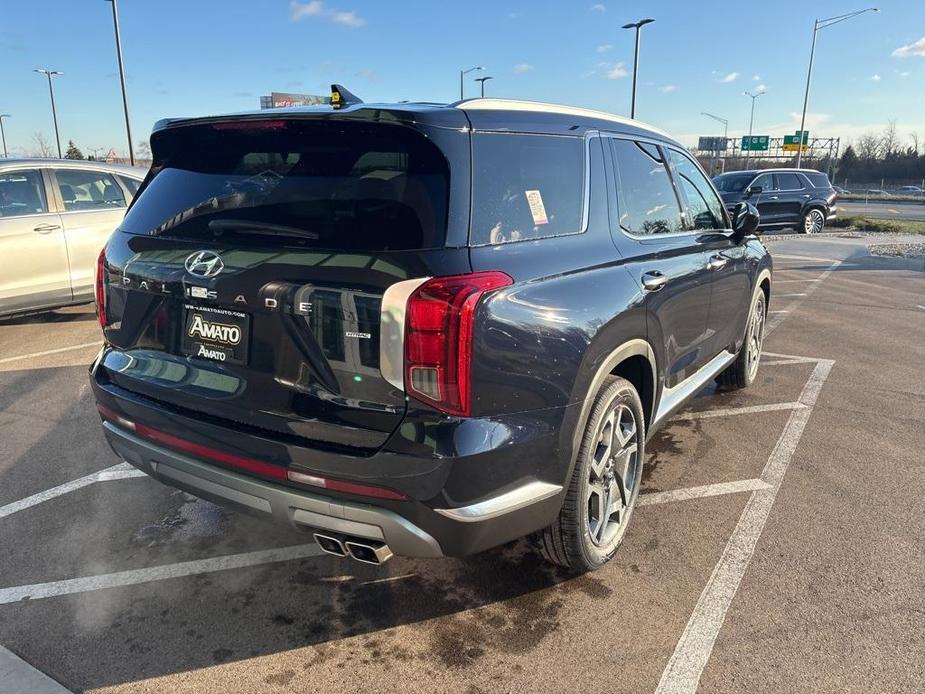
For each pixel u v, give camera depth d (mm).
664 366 3352
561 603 2779
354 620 2691
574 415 2506
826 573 2951
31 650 2516
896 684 2318
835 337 7289
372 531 2195
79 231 7145
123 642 2562
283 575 2994
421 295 2057
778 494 3672
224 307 2402
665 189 3650
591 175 2930
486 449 2154
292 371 2273
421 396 2090
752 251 4891
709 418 4809
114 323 2871
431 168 2236
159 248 2635
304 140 2426
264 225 2381
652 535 3268
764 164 81625
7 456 4207
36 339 7102
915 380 5695
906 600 2764
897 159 91750
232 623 2674
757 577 2930
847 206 45562
